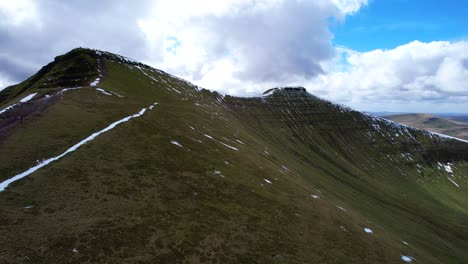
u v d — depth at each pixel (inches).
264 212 2028.8
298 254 1672.0
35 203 1393.9
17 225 1237.7
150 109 3472.0
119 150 2135.8
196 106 5108.3
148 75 6038.4
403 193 7839.6
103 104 3097.9
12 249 1116.5
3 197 1376.7
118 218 1451.8
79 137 2155.5
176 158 2361.0
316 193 3093.0
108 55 5940.0
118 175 1823.3
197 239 1489.9
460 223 6373.0
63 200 1462.8
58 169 1680.6
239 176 2498.8
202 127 3614.7
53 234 1237.7
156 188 1833.2
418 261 2317.9
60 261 1119.6
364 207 4318.4
